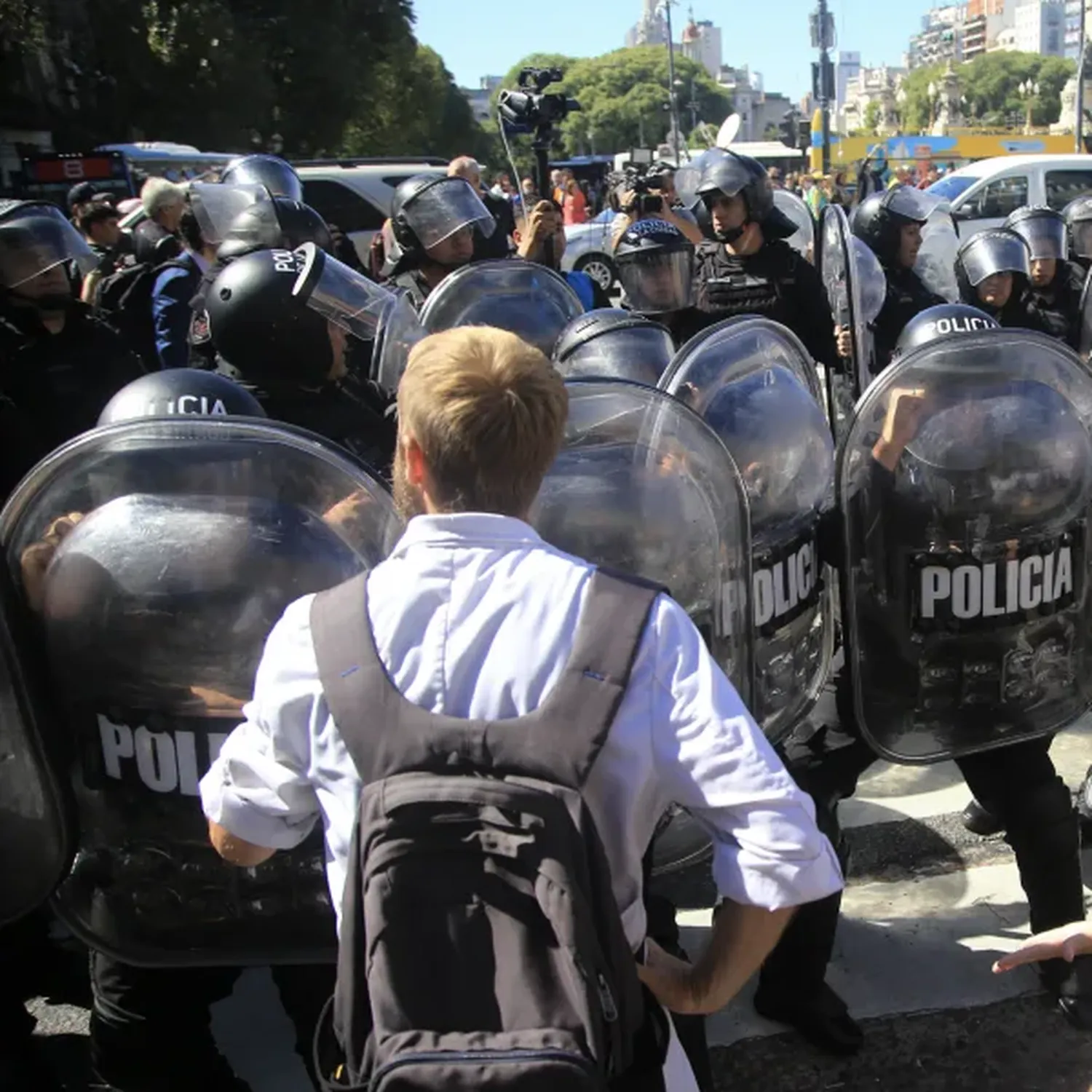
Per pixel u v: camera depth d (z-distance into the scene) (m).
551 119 8.19
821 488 2.32
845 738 2.51
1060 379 2.19
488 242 4.68
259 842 1.33
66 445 1.72
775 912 1.22
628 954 1.18
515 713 1.18
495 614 1.21
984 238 4.49
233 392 2.04
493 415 1.22
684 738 1.19
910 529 2.19
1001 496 2.14
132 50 20.97
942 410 2.14
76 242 3.49
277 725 1.26
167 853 1.77
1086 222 5.52
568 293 3.93
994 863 3.21
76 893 1.85
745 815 1.19
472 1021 1.12
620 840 1.20
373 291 2.56
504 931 1.13
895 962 2.79
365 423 2.56
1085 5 29.94
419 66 35.91
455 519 1.25
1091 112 41.84
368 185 13.04
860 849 3.31
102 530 1.71
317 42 25.69
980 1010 2.61
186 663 1.70
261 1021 2.70
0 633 1.67
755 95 114.12
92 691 1.74
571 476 1.97
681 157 31.12
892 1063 2.46
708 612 2.03
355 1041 1.18
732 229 4.16
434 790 1.14
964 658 2.24
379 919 1.13
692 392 2.16
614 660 1.18
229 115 22.50
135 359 3.78
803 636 2.30
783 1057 2.49
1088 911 2.83
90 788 1.79
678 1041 1.45
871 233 4.61
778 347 2.40
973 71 96.81
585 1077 1.07
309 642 1.25
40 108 20.20
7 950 2.18
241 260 2.53
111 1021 2.00
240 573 1.69
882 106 94.31
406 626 1.22
